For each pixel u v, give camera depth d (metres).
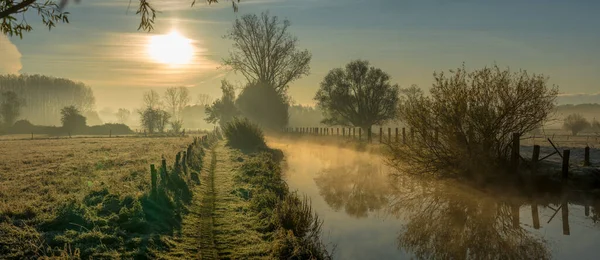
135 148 37.56
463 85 17.75
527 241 11.44
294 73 59.09
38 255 7.84
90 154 30.95
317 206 15.56
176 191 14.29
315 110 144.88
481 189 17.39
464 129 17.95
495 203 15.94
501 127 17.48
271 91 59.84
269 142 49.72
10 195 13.05
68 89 158.50
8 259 7.61
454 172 18.31
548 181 16.70
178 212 11.97
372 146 33.44
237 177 19.05
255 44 58.12
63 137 70.06
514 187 16.92
